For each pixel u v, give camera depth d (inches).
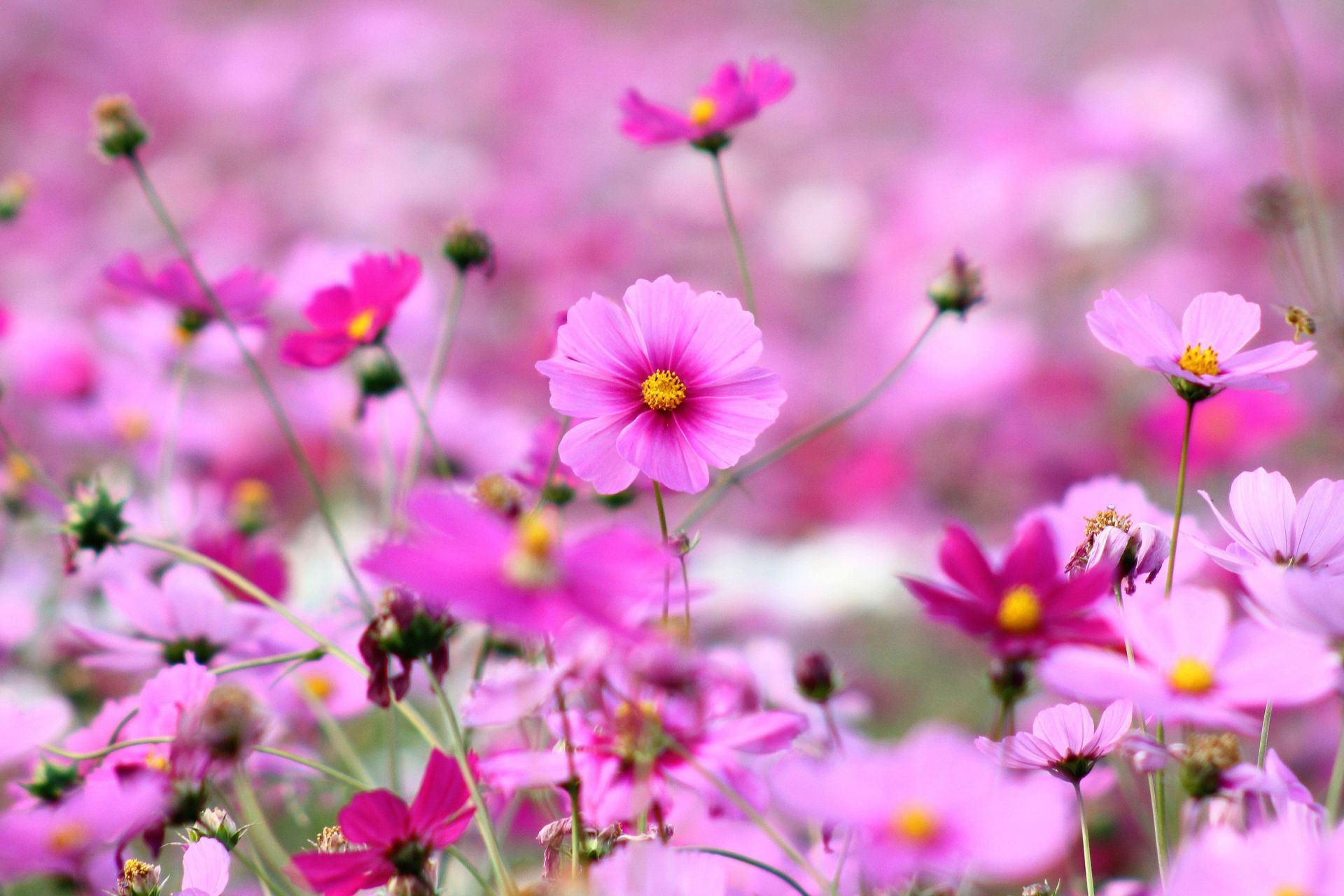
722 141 69.4
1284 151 176.1
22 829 59.2
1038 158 185.3
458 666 80.6
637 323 60.2
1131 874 68.4
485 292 165.5
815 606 112.0
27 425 113.6
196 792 58.7
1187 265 161.9
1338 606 54.7
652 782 58.3
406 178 192.1
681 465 59.5
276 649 67.3
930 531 129.6
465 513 55.7
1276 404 126.0
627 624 55.8
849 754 55.8
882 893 59.1
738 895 59.8
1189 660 55.4
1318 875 54.0
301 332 66.6
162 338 89.4
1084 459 133.6
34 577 91.7
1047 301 168.2
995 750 58.8
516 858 68.9
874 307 167.3
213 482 108.9
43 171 198.4
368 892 60.0
